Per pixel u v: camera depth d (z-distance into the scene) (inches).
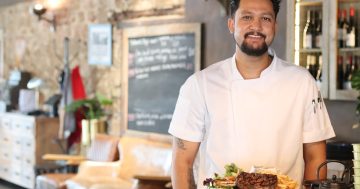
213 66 105.9
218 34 236.5
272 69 101.2
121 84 289.3
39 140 325.4
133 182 251.1
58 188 264.7
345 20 178.9
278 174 89.1
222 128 101.8
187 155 106.7
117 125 293.6
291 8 185.3
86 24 316.2
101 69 305.9
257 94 100.7
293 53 185.8
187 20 252.4
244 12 95.5
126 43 285.1
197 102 104.5
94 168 269.7
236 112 101.0
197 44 243.8
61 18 338.6
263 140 100.2
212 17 239.6
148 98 271.1
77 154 321.4
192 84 105.3
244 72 101.5
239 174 87.2
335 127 191.8
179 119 106.2
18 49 386.3
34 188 323.0
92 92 313.6
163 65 261.9
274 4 96.6
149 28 269.4
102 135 284.8
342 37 178.5
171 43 257.3
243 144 100.6
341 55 179.6
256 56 97.7
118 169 265.3
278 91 100.8
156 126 267.3
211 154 102.9
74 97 310.0
